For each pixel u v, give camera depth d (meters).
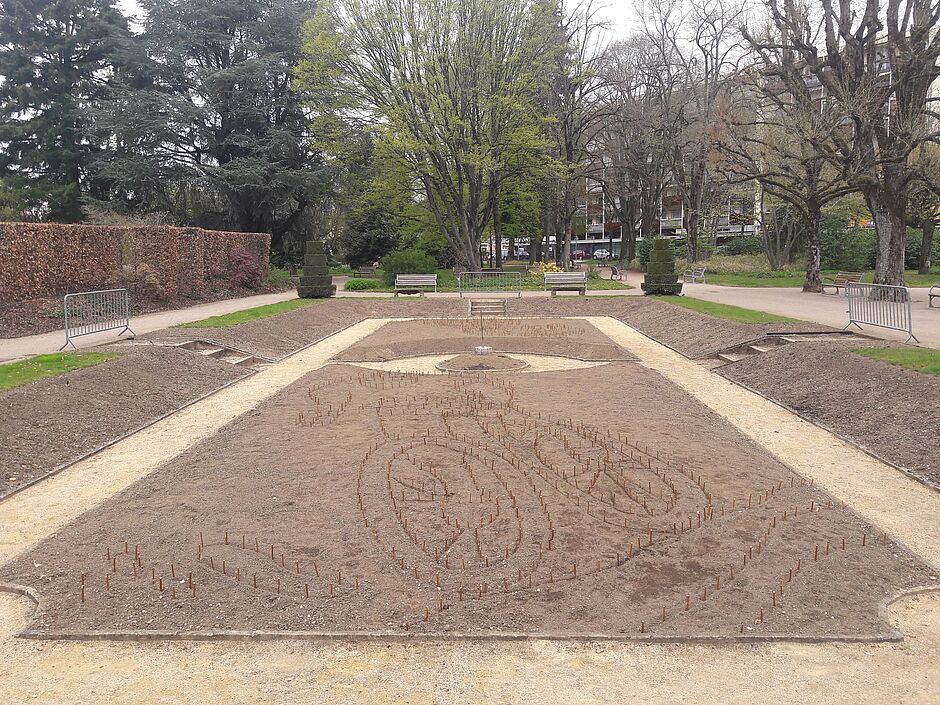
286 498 6.49
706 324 18.00
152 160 39.81
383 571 5.06
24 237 19.02
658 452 7.84
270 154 41.72
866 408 9.50
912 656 4.13
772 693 3.80
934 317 18.50
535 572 5.02
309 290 28.72
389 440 8.39
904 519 6.22
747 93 39.25
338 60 34.12
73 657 4.20
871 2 22.80
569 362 15.04
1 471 7.64
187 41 41.78
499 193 41.84
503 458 7.61
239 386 13.08
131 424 10.01
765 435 9.18
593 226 86.19
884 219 25.89
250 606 4.65
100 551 5.50
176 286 26.58
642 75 48.78
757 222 53.72
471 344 17.22
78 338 16.47
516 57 34.06
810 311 20.95
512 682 3.90
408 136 33.50
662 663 4.06
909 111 22.19
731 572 5.01
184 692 3.86
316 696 3.81
